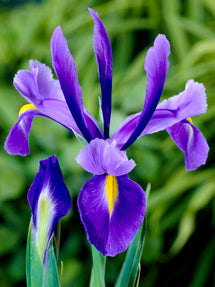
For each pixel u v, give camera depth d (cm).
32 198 47
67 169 90
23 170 94
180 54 105
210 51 100
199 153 51
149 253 91
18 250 97
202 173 92
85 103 100
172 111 49
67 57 46
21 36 122
